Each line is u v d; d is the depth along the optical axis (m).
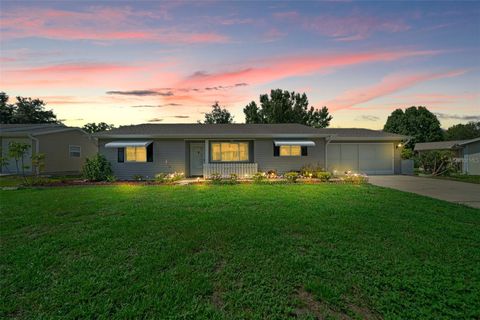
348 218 6.71
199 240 5.13
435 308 2.95
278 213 7.28
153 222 6.40
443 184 14.43
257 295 3.25
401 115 51.56
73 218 6.82
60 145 22.70
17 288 3.43
